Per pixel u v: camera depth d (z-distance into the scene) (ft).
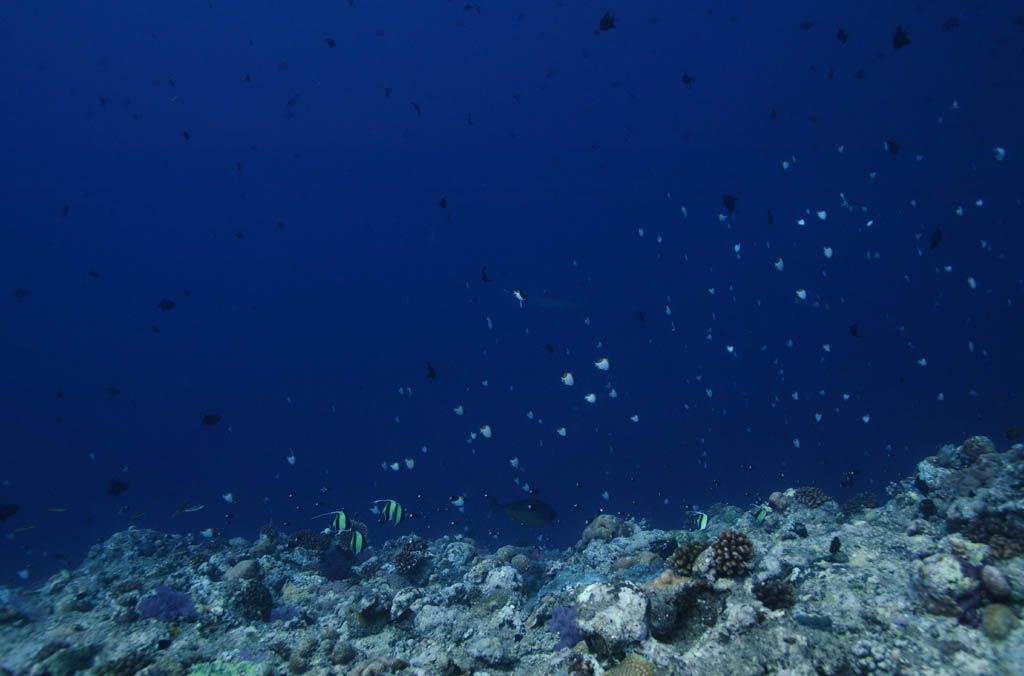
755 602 18.89
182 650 25.14
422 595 31.89
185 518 135.95
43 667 23.13
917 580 17.37
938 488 31.24
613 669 17.57
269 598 33.09
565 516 94.79
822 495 38.45
